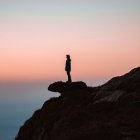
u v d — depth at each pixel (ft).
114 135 100.58
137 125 106.73
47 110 157.17
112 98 137.49
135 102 126.72
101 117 119.03
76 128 112.27
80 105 143.74
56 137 112.78
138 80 146.72
